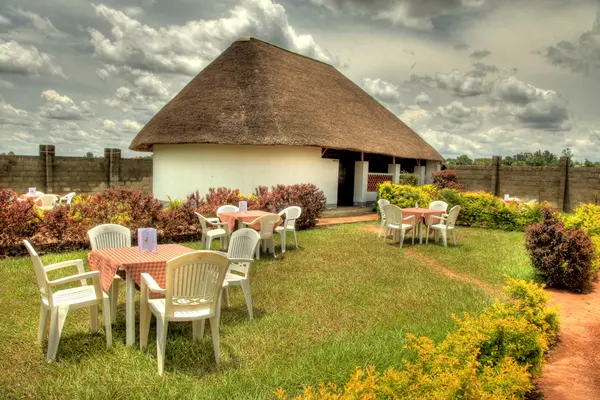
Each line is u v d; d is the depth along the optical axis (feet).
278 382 11.44
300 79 58.54
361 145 53.78
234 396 10.75
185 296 12.33
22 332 14.42
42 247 26.71
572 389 11.97
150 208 31.04
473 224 48.37
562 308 19.95
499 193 69.87
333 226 44.04
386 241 35.09
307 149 51.29
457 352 11.18
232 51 58.18
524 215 44.91
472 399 8.52
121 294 19.16
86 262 23.91
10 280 20.12
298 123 48.85
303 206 40.40
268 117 47.73
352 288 21.11
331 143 49.42
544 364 13.48
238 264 19.31
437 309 18.44
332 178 54.95
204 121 47.65
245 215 28.94
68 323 15.33
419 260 28.60
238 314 17.04
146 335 13.37
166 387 11.09
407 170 75.82
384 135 63.10
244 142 45.37
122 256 14.96
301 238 35.14
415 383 9.10
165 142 48.16
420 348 11.19
